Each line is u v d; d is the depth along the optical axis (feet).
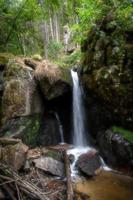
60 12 64.34
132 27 20.30
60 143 26.73
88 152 23.34
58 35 68.28
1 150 18.76
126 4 21.33
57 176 19.29
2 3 30.58
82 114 26.55
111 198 17.24
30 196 15.03
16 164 18.15
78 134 26.68
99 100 23.56
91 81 23.22
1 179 15.47
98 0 25.23
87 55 24.47
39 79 23.98
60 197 16.26
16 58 25.86
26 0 32.07
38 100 24.38
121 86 20.56
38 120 24.36
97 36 23.15
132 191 18.16
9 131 21.94
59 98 25.89
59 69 25.31
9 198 14.44
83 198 16.98
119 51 20.67
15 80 22.81
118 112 21.75
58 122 27.14
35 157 20.59
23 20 34.12
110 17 22.21
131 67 20.03
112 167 21.97
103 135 23.49
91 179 19.98
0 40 33.40
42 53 51.31
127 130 21.70
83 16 28.43
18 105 22.41
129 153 20.39
